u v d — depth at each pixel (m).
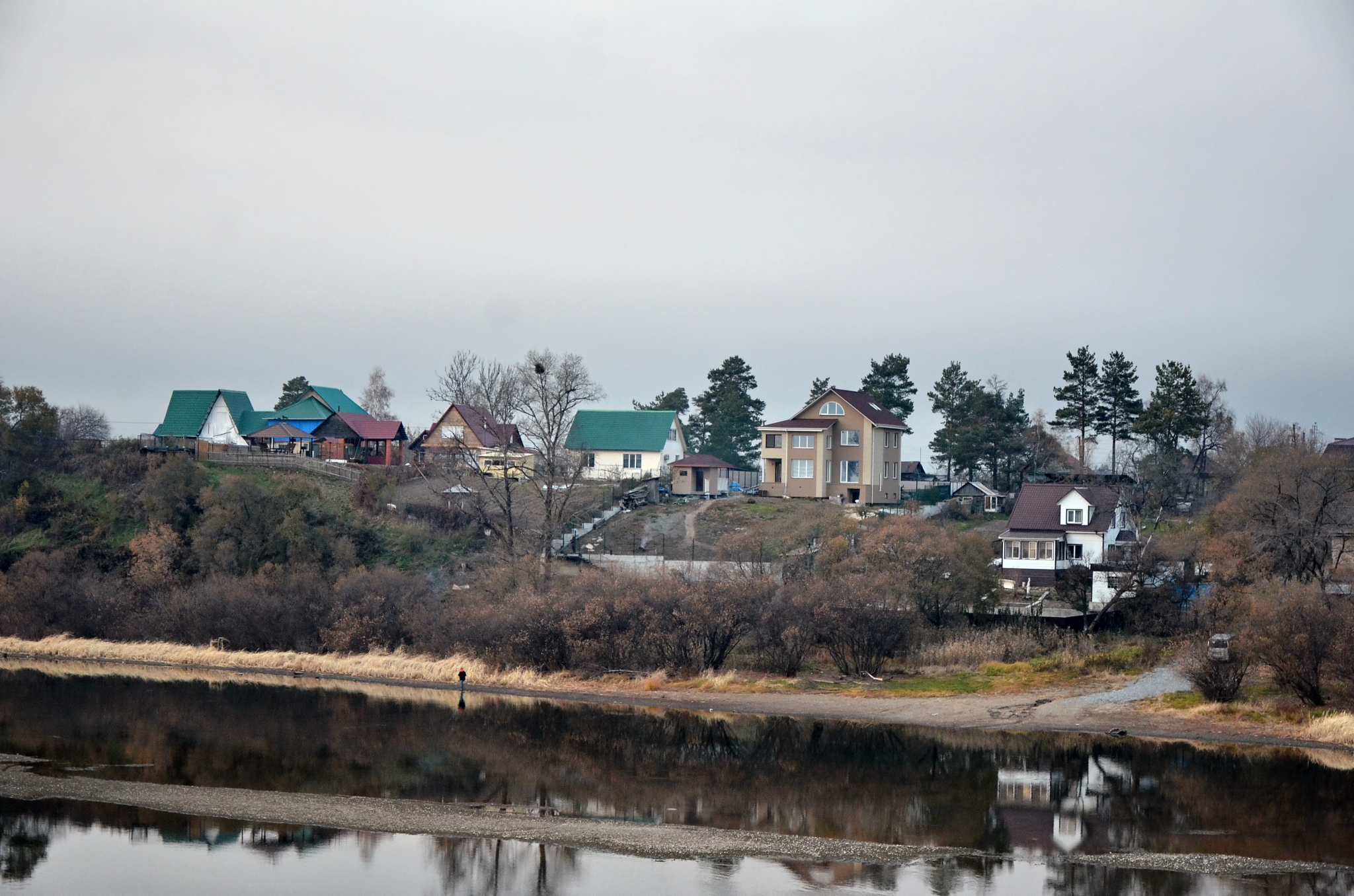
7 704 48.75
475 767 38.19
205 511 73.19
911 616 55.34
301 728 44.53
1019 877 26.91
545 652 56.62
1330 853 28.66
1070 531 70.56
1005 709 47.22
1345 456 73.88
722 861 28.19
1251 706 45.50
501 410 68.94
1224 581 56.25
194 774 36.62
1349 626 43.56
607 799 34.25
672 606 56.00
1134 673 52.09
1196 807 33.00
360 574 65.12
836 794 34.78
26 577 68.25
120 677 56.56
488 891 26.16
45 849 29.14
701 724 45.94
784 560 63.88
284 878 27.14
